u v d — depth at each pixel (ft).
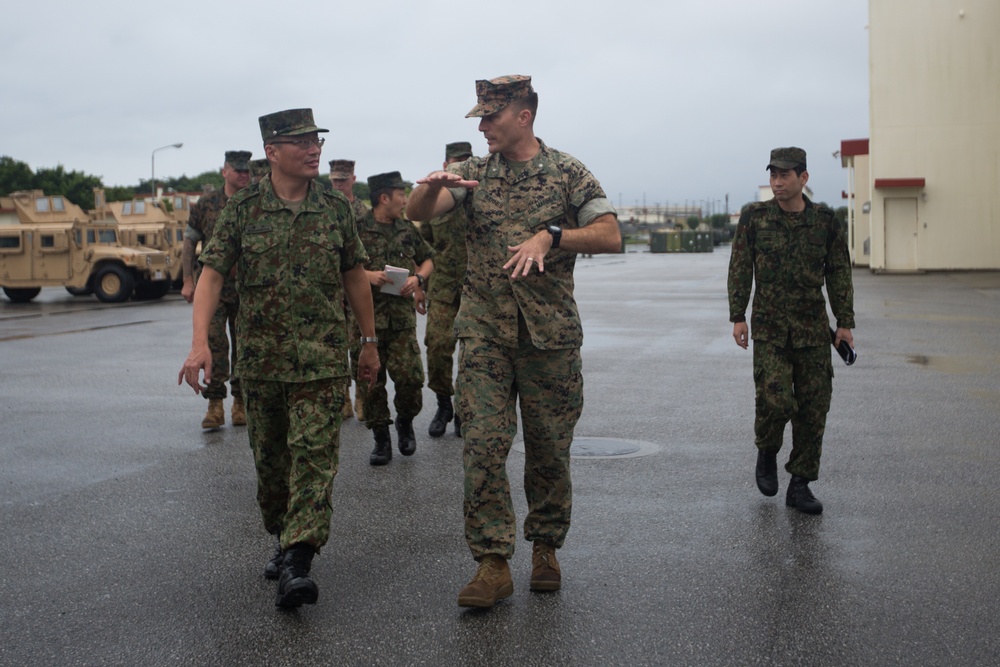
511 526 14.89
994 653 12.85
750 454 24.64
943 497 20.34
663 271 134.72
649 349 46.42
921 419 28.53
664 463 23.68
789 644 13.16
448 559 16.85
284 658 12.90
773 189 19.44
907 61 110.63
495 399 14.85
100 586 15.74
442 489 21.52
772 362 19.45
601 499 20.48
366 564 16.62
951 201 110.93
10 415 31.01
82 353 47.21
